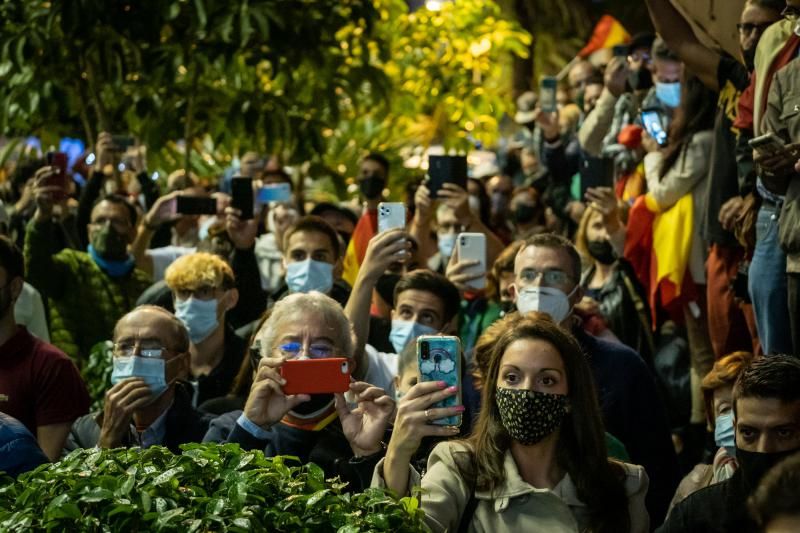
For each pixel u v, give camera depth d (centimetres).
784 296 635
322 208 988
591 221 877
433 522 468
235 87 1128
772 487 333
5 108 1073
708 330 821
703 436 816
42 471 455
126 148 1045
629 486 489
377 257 654
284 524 423
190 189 1020
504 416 477
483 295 827
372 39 1138
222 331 752
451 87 1291
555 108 1075
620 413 644
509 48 1309
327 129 1194
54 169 874
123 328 629
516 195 1017
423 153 1322
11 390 659
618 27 1252
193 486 439
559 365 479
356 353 651
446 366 485
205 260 745
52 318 883
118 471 443
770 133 582
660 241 821
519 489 474
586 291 876
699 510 472
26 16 1039
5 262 654
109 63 1055
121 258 898
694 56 753
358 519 427
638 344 836
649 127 826
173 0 1003
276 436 564
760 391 459
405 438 476
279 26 1003
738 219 696
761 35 658
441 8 1290
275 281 1056
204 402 688
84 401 675
